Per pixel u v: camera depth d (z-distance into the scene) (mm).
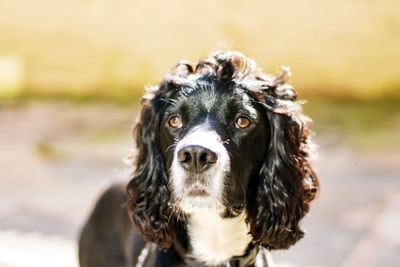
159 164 2990
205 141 2496
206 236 2904
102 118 13828
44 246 6145
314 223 6816
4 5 17781
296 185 2904
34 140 11305
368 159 9828
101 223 3703
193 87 2773
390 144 10930
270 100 2857
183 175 2559
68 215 7180
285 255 5934
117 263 3664
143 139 3016
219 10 17266
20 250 5996
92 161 9828
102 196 3758
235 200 2688
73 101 16750
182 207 2633
